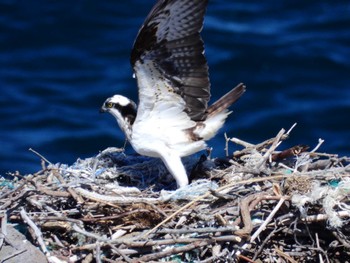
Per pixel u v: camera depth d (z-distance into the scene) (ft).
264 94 91.81
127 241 42.19
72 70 97.30
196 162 48.98
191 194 44.73
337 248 43.83
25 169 84.64
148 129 46.68
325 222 43.09
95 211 43.86
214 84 93.66
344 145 85.46
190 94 46.24
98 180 47.29
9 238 42.57
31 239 43.19
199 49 45.11
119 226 43.47
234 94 47.62
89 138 87.66
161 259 42.70
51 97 93.30
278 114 88.89
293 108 89.86
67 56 99.35
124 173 48.32
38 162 85.56
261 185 45.37
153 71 45.29
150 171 48.75
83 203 43.60
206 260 42.11
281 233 43.83
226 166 48.78
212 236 42.47
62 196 43.96
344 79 94.12
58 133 88.69
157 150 46.73
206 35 100.22
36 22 104.42
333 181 44.75
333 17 103.71
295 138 86.43
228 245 42.88
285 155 47.83
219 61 96.32
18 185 46.29
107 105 47.39
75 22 104.63
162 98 46.09
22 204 44.27
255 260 43.27
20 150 86.74
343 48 98.63
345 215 42.80
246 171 45.85
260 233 43.50
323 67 95.61
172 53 45.01
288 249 43.75
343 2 106.32
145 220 43.37
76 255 42.50
